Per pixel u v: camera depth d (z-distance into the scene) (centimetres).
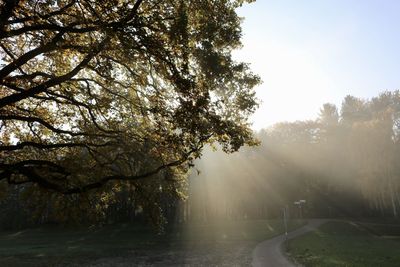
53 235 6781
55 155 1791
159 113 1345
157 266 3000
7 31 1149
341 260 2611
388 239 5088
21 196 1836
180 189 1998
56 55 1457
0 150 1421
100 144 1739
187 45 1143
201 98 1171
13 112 1578
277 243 4562
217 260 3172
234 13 1275
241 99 1286
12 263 3384
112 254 3991
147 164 1745
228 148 1322
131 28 1149
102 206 2041
